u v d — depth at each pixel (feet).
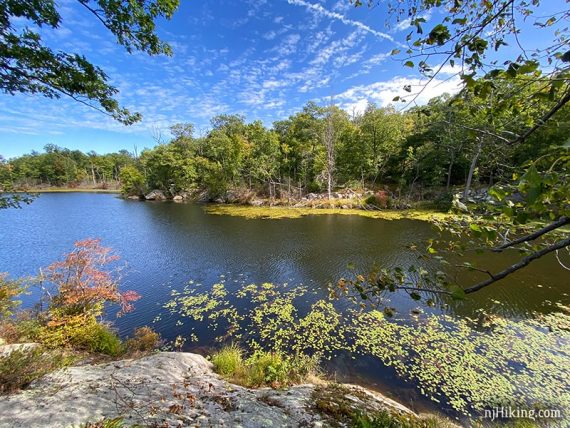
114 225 72.43
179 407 11.33
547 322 23.26
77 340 19.85
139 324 25.55
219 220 75.87
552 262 34.83
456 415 15.11
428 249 6.36
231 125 145.18
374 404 13.75
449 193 75.00
